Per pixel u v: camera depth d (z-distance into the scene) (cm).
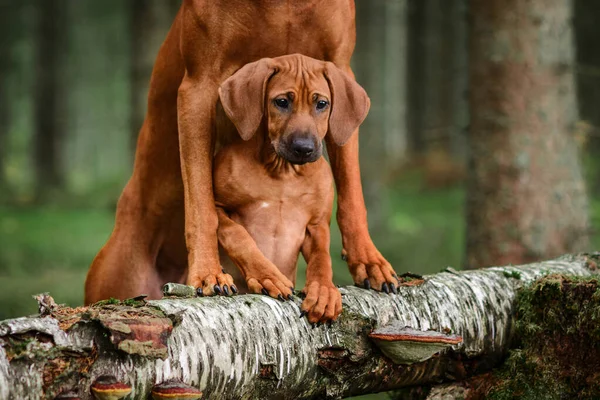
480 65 1041
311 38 657
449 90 3741
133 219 770
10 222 2459
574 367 602
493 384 623
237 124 611
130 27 1956
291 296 573
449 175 2969
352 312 574
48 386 445
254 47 652
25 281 1445
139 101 1891
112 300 519
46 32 3878
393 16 3747
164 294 566
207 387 506
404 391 689
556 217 1025
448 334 556
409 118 3859
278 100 612
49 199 3294
